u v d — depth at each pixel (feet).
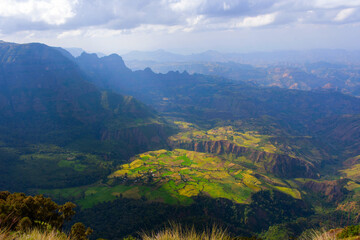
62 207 76.28
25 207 67.00
